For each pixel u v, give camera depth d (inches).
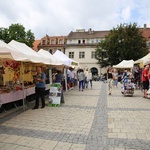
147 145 176.2
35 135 200.2
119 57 1465.3
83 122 248.8
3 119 261.4
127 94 483.2
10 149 166.4
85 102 393.7
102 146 173.5
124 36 1444.4
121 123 244.4
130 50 1403.8
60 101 366.0
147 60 443.5
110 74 524.1
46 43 1957.4
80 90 627.8
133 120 258.2
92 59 1800.0
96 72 1797.5
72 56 1850.4
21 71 404.5
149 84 451.2
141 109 326.3
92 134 204.2
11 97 318.0
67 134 203.8
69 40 1886.1
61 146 173.3
